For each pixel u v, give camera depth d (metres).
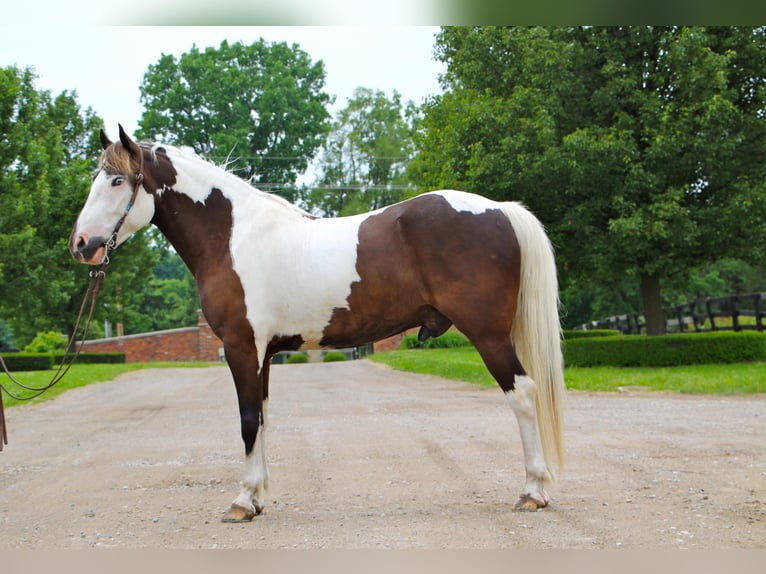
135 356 41.19
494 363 4.65
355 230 4.91
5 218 21.00
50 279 26.17
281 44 43.97
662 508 4.57
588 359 16.53
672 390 11.47
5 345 40.12
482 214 4.75
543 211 16.83
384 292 4.80
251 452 4.81
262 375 5.05
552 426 4.66
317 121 43.09
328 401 12.28
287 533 4.35
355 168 46.69
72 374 22.02
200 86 40.06
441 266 4.69
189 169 5.18
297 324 4.94
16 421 11.21
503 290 4.67
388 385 15.56
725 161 15.20
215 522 4.70
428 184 22.58
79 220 4.99
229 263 4.95
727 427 7.65
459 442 7.35
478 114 16.62
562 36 16.28
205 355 41.75
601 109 16.12
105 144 5.32
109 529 4.62
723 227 15.45
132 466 6.89
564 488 5.19
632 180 15.03
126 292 33.34
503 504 4.84
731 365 15.44
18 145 20.84
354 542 4.08
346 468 6.27
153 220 5.28
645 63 15.83
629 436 7.27
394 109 48.44
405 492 5.30
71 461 7.37
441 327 4.89
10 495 5.83
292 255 4.89
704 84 14.67
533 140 15.78
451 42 19.91
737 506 4.54
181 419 10.64
